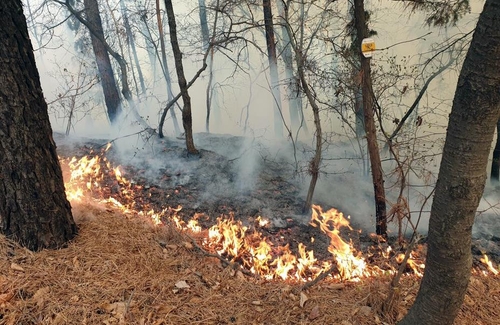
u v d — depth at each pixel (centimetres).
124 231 320
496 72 163
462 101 176
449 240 196
